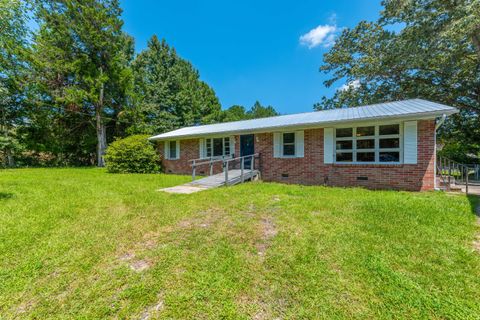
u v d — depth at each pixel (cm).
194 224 404
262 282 236
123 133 2191
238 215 449
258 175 1030
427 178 687
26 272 253
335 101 1820
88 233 361
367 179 782
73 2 1681
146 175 1214
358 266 258
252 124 1116
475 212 434
